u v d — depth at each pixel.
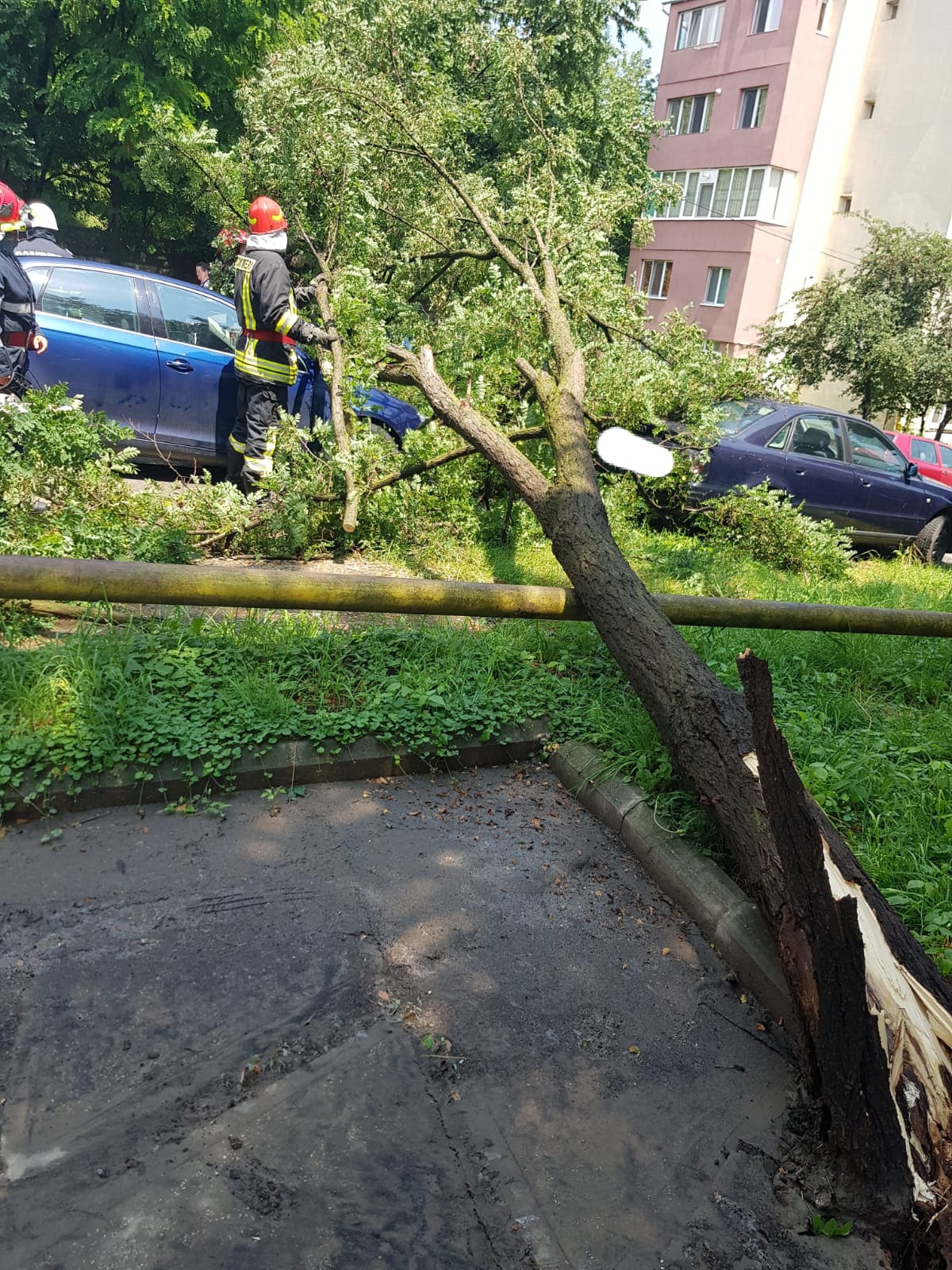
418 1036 2.74
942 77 27.61
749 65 29.78
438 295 9.27
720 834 3.61
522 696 4.55
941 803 4.01
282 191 7.96
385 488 6.76
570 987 3.03
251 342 6.78
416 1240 2.14
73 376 7.28
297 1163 2.29
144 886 3.17
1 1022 2.56
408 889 3.37
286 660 4.35
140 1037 2.58
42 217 8.35
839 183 30.73
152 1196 2.14
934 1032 2.52
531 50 10.84
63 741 3.49
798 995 2.65
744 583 7.28
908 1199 2.26
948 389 24.67
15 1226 2.03
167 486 7.05
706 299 32.25
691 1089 2.70
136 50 20.00
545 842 3.80
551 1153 2.42
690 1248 2.22
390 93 8.27
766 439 9.60
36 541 4.71
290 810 3.72
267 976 2.87
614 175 18.02
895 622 5.04
